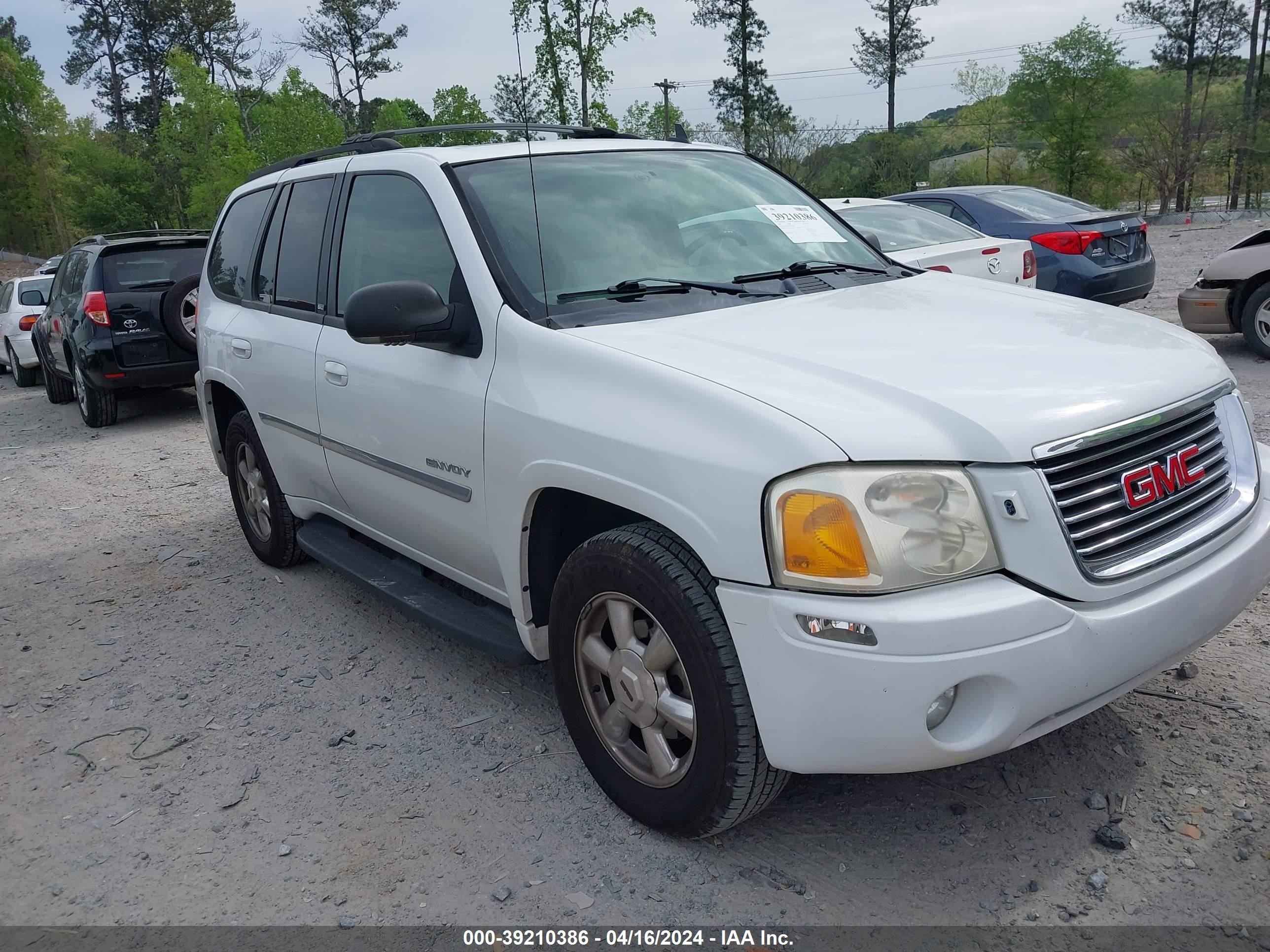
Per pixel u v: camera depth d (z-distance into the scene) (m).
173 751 3.58
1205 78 56.28
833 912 2.51
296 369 4.24
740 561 2.34
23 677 4.32
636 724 2.82
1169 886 2.50
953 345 2.74
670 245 3.49
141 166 70.81
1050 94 51.25
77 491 7.70
